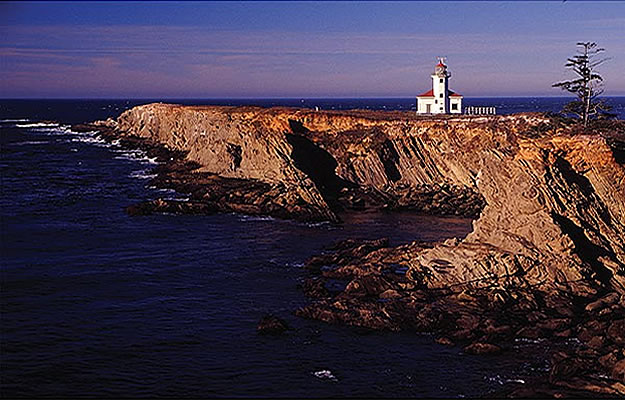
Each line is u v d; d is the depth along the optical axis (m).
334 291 51.59
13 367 37.84
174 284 53.66
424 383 36.31
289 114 107.88
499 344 41.19
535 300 47.62
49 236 68.94
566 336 42.16
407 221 80.19
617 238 53.91
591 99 90.25
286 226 76.62
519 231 53.06
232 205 84.69
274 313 47.22
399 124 101.38
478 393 35.12
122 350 40.53
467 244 54.41
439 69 126.50
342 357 39.72
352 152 100.06
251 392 35.41
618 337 40.91
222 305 48.81
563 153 56.62
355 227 76.62
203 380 36.75
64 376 36.94
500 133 91.31
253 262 60.38
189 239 69.12
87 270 57.03
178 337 42.69
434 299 48.38
